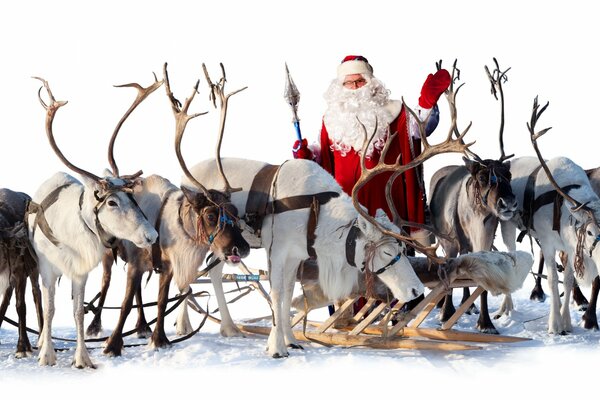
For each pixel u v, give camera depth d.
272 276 8.20
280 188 8.30
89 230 7.68
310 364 7.73
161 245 8.45
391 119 9.63
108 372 7.61
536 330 9.31
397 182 9.54
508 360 7.88
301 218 8.16
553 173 9.23
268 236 8.33
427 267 8.48
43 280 7.95
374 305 9.47
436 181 10.16
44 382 7.31
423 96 9.45
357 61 9.84
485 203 8.99
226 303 9.33
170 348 8.48
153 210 8.54
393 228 7.93
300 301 8.91
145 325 9.27
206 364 7.82
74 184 7.93
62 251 7.77
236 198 8.50
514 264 8.25
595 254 8.65
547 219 9.17
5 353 8.60
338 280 8.18
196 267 8.38
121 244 7.84
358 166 9.59
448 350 8.22
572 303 10.80
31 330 8.57
